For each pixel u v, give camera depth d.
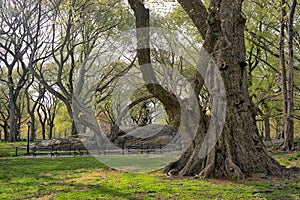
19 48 29.52
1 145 25.31
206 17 10.74
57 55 29.16
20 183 8.88
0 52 30.95
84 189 7.77
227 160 9.08
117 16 23.77
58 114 46.34
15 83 38.72
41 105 42.22
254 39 24.42
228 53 9.66
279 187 7.48
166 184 8.02
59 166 13.06
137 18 9.65
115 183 8.40
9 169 12.30
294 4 16.64
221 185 7.81
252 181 8.27
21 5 26.66
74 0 18.30
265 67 26.45
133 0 9.68
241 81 9.75
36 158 17.27
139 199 6.55
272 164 9.28
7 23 28.11
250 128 9.62
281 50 16.97
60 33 27.06
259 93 23.95
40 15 26.31
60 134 57.47
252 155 9.28
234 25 9.90
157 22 16.09
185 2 10.86
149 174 9.68
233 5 9.97
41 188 8.04
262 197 6.55
